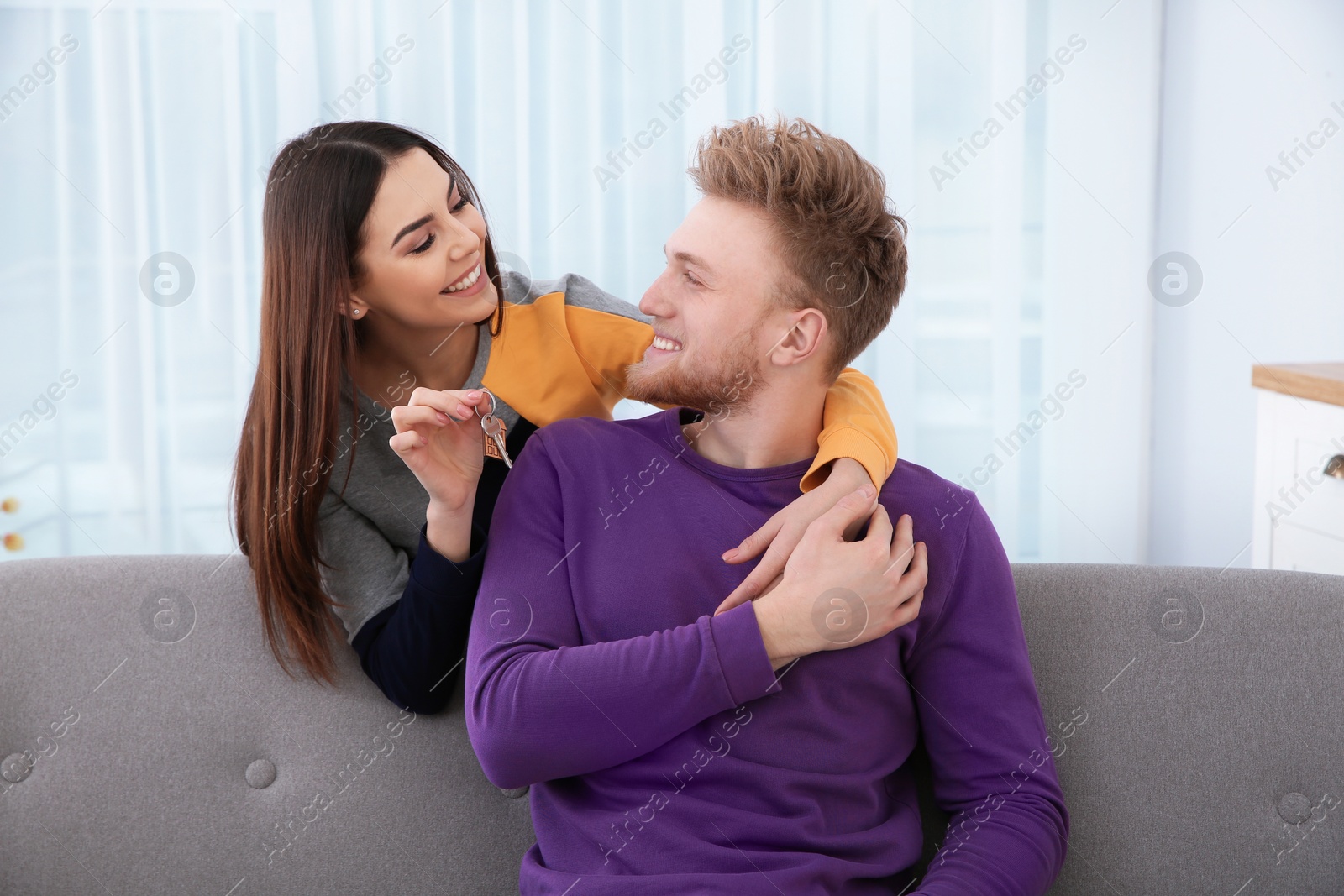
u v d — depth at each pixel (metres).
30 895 1.08
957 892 0.88
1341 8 2.19
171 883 1.09
